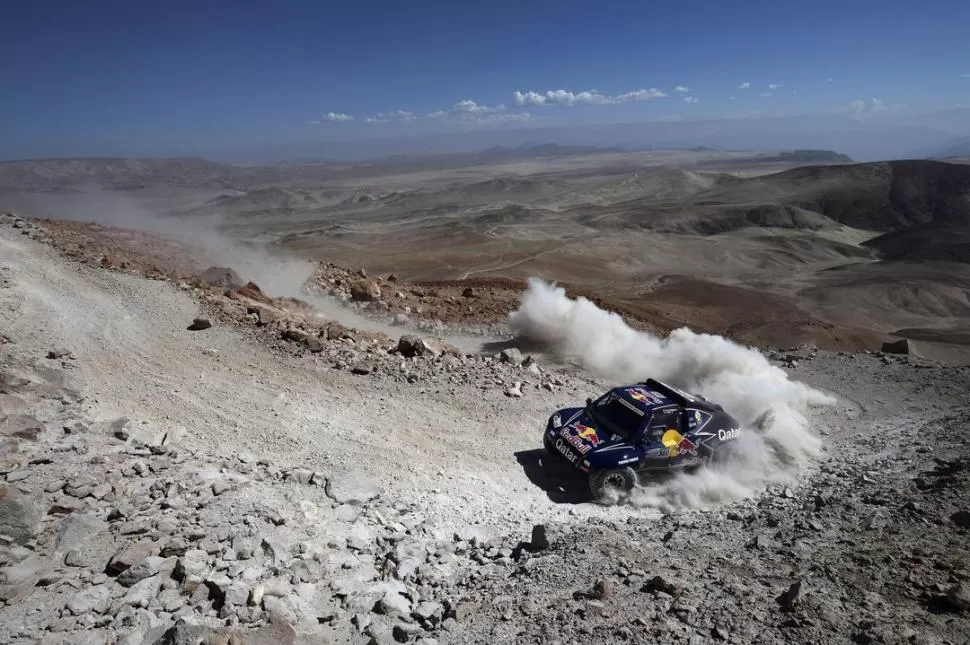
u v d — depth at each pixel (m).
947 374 16.11
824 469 10.63
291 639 4.62
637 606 5.21
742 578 5.82
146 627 4.64
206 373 12.13
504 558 6.72
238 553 5.82
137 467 7.33
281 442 9.66
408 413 11.67
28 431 7.71
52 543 5.65
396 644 4.79
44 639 4.38
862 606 5.09
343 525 6.98
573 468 10.51
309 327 15.89
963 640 4.52
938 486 8.24
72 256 19.36
